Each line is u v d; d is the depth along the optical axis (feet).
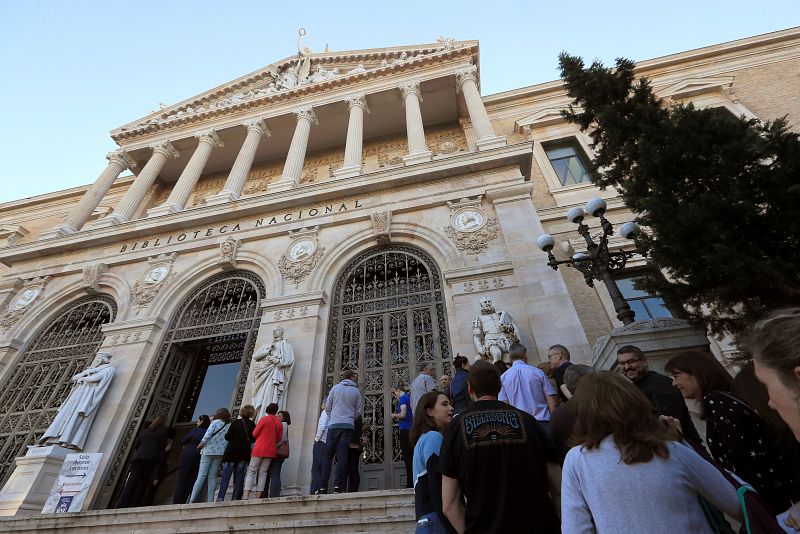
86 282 45.52
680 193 20.35
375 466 28.89
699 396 9.35
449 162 43.45
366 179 44.75
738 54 58.13
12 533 22.66
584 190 46.85
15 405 39.04
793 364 5.12
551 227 43.14
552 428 9.96
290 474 27.84
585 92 25.09
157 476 30.01
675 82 56.65
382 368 33.17
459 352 30.86
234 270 44.01
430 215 40.93
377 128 65.46
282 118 62.08
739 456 7.39
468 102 53.57
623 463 5.89
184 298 43.14
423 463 10.47
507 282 33.58
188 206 63.77
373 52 66.39
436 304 35.37
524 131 57.57
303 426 29.76
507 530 7.09
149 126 64.75
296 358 33.47
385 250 40.75
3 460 35.19
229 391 43.37
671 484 5.62
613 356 17.85
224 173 68.80
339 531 17.76
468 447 8.11
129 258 46.80
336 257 40.55
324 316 36.88
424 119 64.69
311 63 70.44
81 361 40.63
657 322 17.74
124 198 55.47
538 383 16.92
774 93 51.37
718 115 19.76
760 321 6.03
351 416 23.71
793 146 18.15
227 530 19.11
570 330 29.32
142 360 38.24
